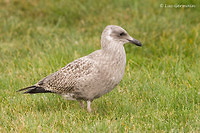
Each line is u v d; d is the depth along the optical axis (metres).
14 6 25.06
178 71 16.12
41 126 11.71
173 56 17.81
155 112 12.68
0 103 13.93
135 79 15.64
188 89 14.34
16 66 18.11
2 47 20.33
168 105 13.24
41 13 24.70
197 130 11.20
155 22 22.06
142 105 13.55
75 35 21.78
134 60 17.84
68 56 18.42
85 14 24.64
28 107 13.69
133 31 20.59
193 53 18.05
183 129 11.41
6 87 15.55
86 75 12.20
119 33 12.49
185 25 21.30
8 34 22.06
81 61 12.48
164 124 11.73
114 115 12.50
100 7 25.14
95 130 11.21
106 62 12.21
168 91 14.15
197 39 19.55
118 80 12.55
